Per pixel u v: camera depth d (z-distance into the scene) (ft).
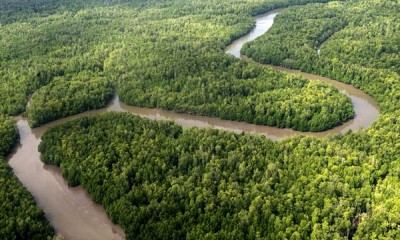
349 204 450.30
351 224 433.48
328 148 524.93
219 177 491.72
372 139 542.16
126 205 467.11
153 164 517.55
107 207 482.28
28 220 449.48
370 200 453.99
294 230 425.28
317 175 483.92
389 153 517.14
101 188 495.82
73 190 525.34
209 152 528.63
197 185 483.92
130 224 453.17
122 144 550.36
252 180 488.44
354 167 490.90
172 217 448.24
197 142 552.82
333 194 460.14
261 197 458.91
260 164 510.17
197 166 511.81
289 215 437.58
